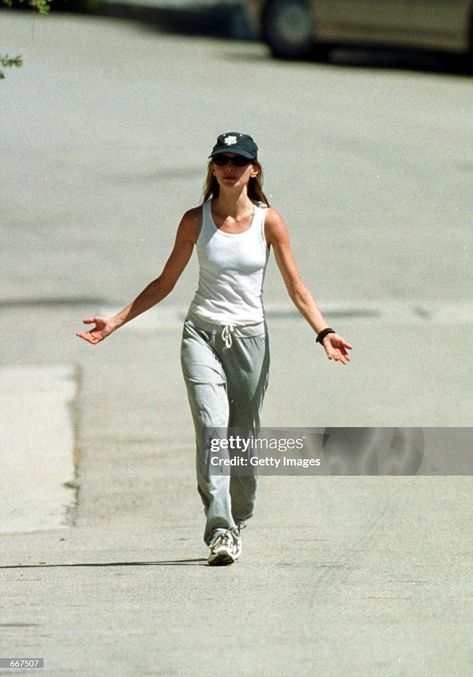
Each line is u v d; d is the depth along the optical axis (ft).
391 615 61.67
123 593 66.39
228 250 70.54
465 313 134.51
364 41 272.10
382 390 111.55
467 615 61.62
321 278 145.89
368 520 80.94
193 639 58.34
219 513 70.69
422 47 263.08
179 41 320.50
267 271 151.84
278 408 106.63
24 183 186.80
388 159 196.54
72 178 189.47
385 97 244.22
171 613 62.39
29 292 141.38
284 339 127.44
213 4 357.82
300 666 54.85
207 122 223.10
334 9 274.77
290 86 255.50
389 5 264.31
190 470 94.32
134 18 353.92
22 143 210.79
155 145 208.13
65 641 58.34
